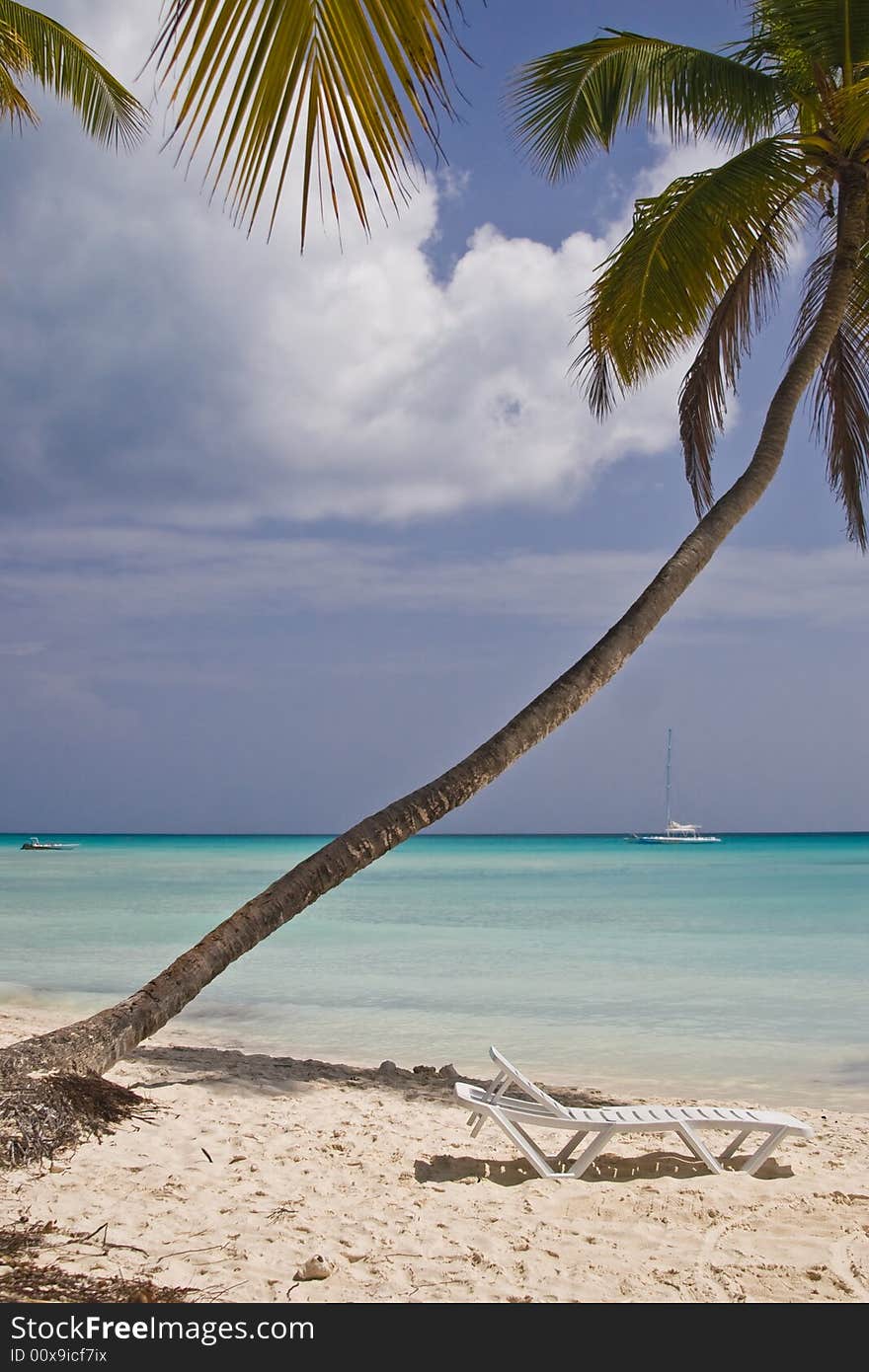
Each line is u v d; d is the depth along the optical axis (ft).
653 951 63.41
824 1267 14.61
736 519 26.76
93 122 38.09
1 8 34.99
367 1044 36.42
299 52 8.46
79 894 110.73
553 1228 16.12
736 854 300.61
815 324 30.01
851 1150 22.35
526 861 246.27
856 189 30.22
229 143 8.55
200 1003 44.68
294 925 82.23
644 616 24.26
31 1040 18.48
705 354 34.78
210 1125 21.85
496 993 47.11
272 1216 16.29
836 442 36.94
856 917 87.35
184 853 290.35
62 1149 17.31
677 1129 18.94
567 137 35.70
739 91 32.91
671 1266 14.67
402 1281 14.06
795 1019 41.06
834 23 30.53
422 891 127.34
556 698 22.66
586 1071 32.48
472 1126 23.27
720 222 30.01
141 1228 15.48
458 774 21.30
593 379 33.55
